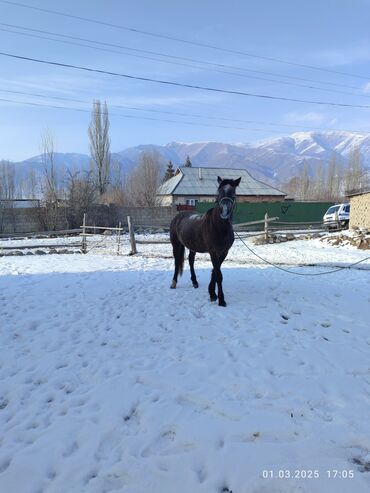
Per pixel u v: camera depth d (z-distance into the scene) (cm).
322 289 779
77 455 293
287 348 481
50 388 398
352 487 251
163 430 321
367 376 407
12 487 264
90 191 2938
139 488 260
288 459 279
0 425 337
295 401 356
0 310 663
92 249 1647
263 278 896
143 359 459
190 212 820
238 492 254
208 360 450
